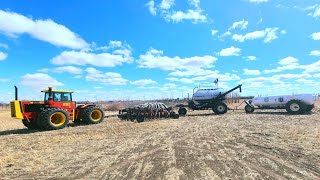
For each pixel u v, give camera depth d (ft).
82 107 65.98
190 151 33.40
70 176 24.85
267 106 87.86
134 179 23.36
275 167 25.93
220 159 29.19
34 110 59.11
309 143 36.29
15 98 57.26
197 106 94.27
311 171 24.57
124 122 66.28
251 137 42.39
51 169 27.17
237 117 76.43
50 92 60.18
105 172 25.71
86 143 40.34
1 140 45.44
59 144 39.93
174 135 46.19
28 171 26.68
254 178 22.95
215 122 64.95
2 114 118.93
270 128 51.80
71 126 62.34
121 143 39.81
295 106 82.07
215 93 93.91
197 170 25.40
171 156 31.04
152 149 35.19
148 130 52.54
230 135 44.88
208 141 39.93
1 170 27.14
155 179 23.20
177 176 23.76
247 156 30.30
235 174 24.07
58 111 57.77
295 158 29.04
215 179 22.85
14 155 33.14
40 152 34.76
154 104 73.61
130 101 143.84
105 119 75.77
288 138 40.37
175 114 75.51
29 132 55.16
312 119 65.98
